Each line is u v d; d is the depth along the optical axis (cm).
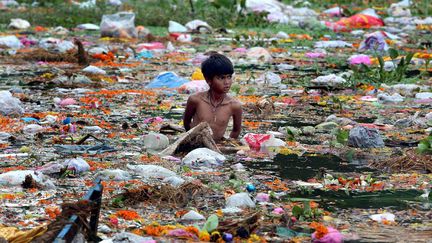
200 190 1106
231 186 1141
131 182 1156
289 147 1421
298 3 4528
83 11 3944
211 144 1359
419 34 3547
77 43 2616
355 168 1270
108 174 1181
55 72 2383
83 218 855
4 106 1691
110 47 3028
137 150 1379
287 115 1756
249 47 3106
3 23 3678
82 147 1387
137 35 3372
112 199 1059
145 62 2669
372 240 909
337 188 1146
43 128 1552
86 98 1928
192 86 2064
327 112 1797
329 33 3538
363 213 1020
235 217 995
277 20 3856
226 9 4022
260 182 1171
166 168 1240
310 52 2978
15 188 1123
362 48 3002
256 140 1419
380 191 1132
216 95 1453
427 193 1119
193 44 3189
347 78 2230
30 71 2427
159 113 1750
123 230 941
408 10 4366
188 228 927
